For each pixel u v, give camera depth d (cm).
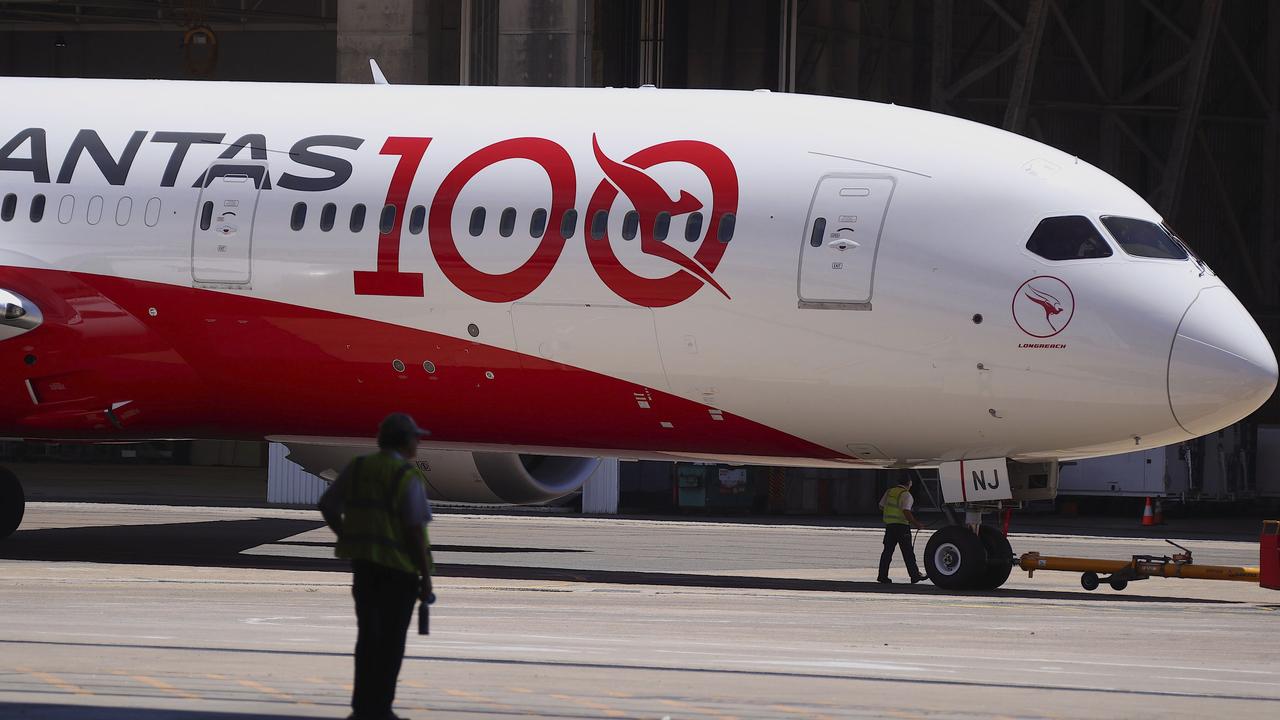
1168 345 4394
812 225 4591
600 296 4700
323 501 2364
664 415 4797
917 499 9838
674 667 3025
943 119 4841
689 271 4625
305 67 12525
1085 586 4906
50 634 3275
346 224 4928
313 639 3312
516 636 3438
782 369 4616
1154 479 9362
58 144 5278
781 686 2836
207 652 3069
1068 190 4591
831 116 4806
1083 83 12081
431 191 4894
